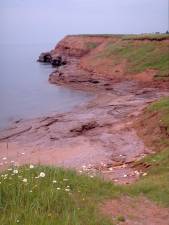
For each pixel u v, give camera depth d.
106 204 10.73
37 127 36.88
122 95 56.09
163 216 10.73
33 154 27.94
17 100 58.59
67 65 91.94
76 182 11.43
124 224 9.69
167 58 68.88
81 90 65.00
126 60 74.56
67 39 117.75
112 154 26.39
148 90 57.44
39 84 75.94
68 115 41.66
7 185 9.40
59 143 30.58
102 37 105.56
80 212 9.27
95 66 79.38
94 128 34.62
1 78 89.12
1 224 7.59
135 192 12.69
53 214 8.64
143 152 25.95
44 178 10.63
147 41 78.94
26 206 8.62
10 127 38.81
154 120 30.72
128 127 32.91
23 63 132.25
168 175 16.84
